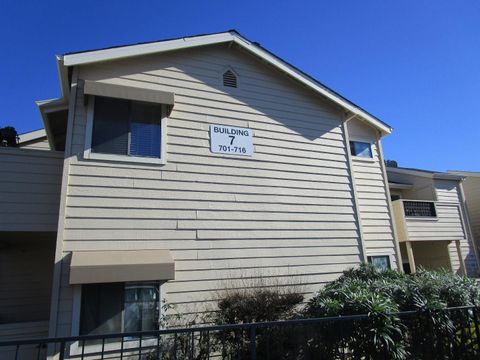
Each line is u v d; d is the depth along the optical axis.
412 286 7.00
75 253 7.09
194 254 8.17
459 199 19.42
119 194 7.81
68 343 6.60
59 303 6.77
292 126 10.45
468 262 18.09
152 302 7.45
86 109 7.98
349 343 5.40
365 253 10.37
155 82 8.88
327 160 10.71
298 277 9.22
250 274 8.65
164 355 6.63
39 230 7.57
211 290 8.11
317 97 11.17
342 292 6.52
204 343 6.64
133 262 7.14
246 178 9.31
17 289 10.02
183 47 9.22
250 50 10.16
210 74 9.65
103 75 8.40
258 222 9.13
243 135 9.61
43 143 12.74
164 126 8.62
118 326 7.03
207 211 8.59
